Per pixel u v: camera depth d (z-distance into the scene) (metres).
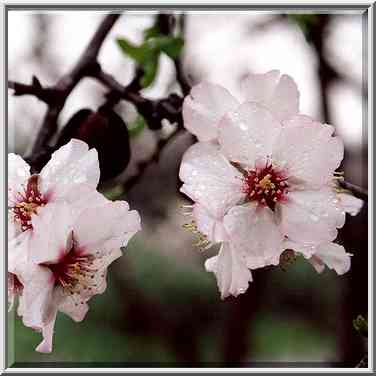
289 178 0.45
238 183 0.45
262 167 0.45
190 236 1.00
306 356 1.15
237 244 0.45
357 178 0.69
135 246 1.07
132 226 0.45
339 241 0.64
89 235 0.45
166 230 0.81
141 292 1.09
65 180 0.45
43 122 0.50
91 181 0.45
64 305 0.45
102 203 0.45
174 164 0.76
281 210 0.45
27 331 0.95
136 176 0.52
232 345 0.99
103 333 1.06
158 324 1.10
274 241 0.45
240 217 0.45
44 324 0.44
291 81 0.46
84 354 1.03
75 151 0.45
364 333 0.46
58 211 0.44
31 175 0.45
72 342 1.04
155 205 0.78
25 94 0.50
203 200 0.45
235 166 0.45
